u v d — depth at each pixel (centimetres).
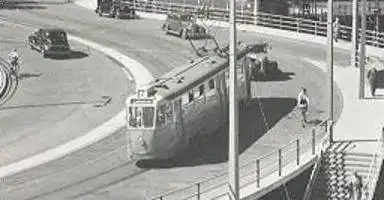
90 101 5266
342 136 4103
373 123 4378
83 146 4234
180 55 6800
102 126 4641
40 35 6962
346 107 4806
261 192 3291
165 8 9231
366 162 3734
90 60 6675
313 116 4650
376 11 8531
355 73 5941
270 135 4259
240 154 3897
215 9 8700
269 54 6862
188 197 3158
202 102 4106
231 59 2727
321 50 7169
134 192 3406
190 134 3988
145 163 3853
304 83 5662
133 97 3728
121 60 6625
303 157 3744
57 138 4419
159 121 3716
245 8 8706
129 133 3744
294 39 7806
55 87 5716
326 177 3675
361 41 5019
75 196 3391
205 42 7100
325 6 8862
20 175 3744
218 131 4384
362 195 3497
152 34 7944
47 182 3616
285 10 8750
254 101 5078
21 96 5462
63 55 6781
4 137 4466
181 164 3809
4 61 6600
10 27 8369
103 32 8094
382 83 5462
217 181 3491
